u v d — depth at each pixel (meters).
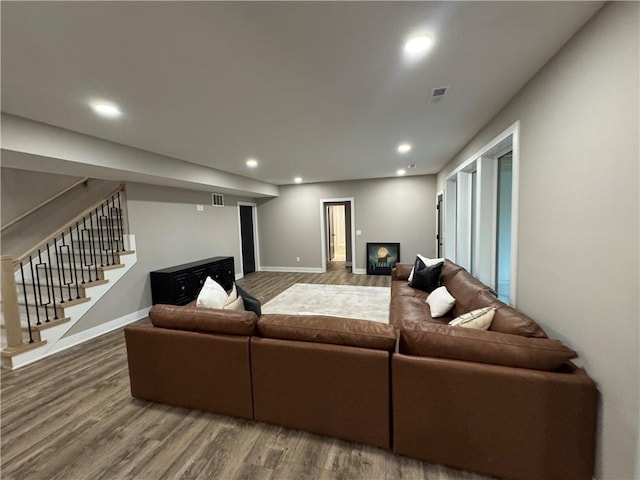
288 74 1.92
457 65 1.86
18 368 2.83
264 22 1.40
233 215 6.90
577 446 1.41
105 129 2.82
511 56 1.76
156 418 2.05
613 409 1.30
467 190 4.18
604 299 1.35
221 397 2.02
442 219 5.87
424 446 1.61
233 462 1.66
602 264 1.37
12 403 2.26
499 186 3.17
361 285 6.09
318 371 1.78
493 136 2.79
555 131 1.75
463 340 1.57
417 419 1.60
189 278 4.84
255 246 7.93
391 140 3.58
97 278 3.83
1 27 1.34
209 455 1.71
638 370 1.18
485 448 1.52
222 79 1.96
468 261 4.18
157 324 2.18
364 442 1.75
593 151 1.42
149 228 4.56
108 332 3.81
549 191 1.83
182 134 3.07
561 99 1.68
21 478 1.58
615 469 1.29
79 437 1.88
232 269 6.09
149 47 1.57
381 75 1.97
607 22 1.31
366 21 1.41
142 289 4.41
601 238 1.37
